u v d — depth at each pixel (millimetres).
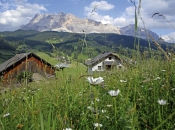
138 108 3891
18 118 3701
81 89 4504
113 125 3199
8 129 3342
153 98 4266
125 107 3535
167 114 3494
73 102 3803
